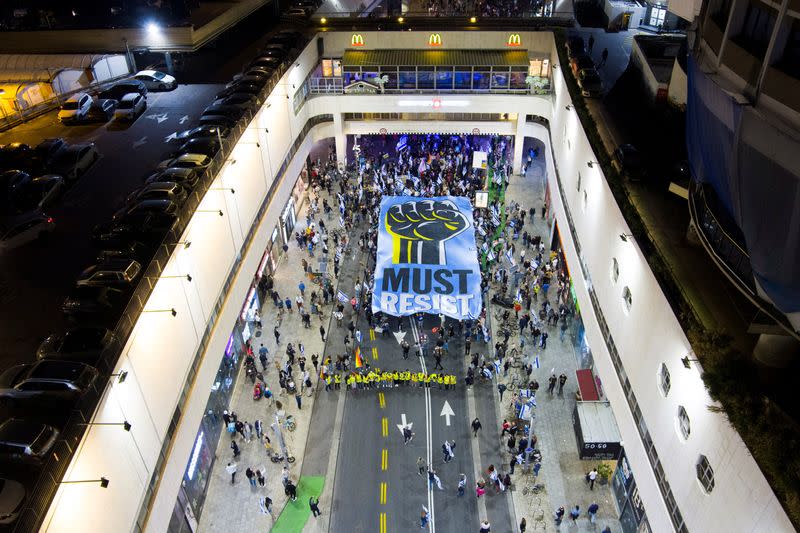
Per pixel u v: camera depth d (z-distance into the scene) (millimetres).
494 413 31750
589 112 30641
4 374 19594
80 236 27688
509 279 40125
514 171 51625
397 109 47938
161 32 43281
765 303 14258
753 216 13859
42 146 32281
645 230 20734
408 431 30172
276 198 37750
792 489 11727
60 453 14805
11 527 14867
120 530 17828
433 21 52406
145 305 20078
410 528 26469
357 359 32469
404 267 38812
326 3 59469
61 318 22969
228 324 29031
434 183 48688
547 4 69500
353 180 50812
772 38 13781
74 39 43844
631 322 21312
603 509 26797
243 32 52500
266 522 26766
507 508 27156
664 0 44812
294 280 40625
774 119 13523
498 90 47375
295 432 30844
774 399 15078
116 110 38125
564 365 34031
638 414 21125
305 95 46094
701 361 15406
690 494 16500
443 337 36062
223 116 35844
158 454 20969
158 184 28719
